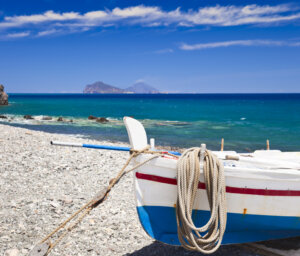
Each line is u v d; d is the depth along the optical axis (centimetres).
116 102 9444
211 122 3362
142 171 470
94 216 659
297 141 2114
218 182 434
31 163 1016
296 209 488
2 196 732
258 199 466
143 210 472
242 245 531
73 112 4775
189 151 461
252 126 2983
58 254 506
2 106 6272
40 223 612
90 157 1171
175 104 8094
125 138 2084
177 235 493
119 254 514
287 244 529
